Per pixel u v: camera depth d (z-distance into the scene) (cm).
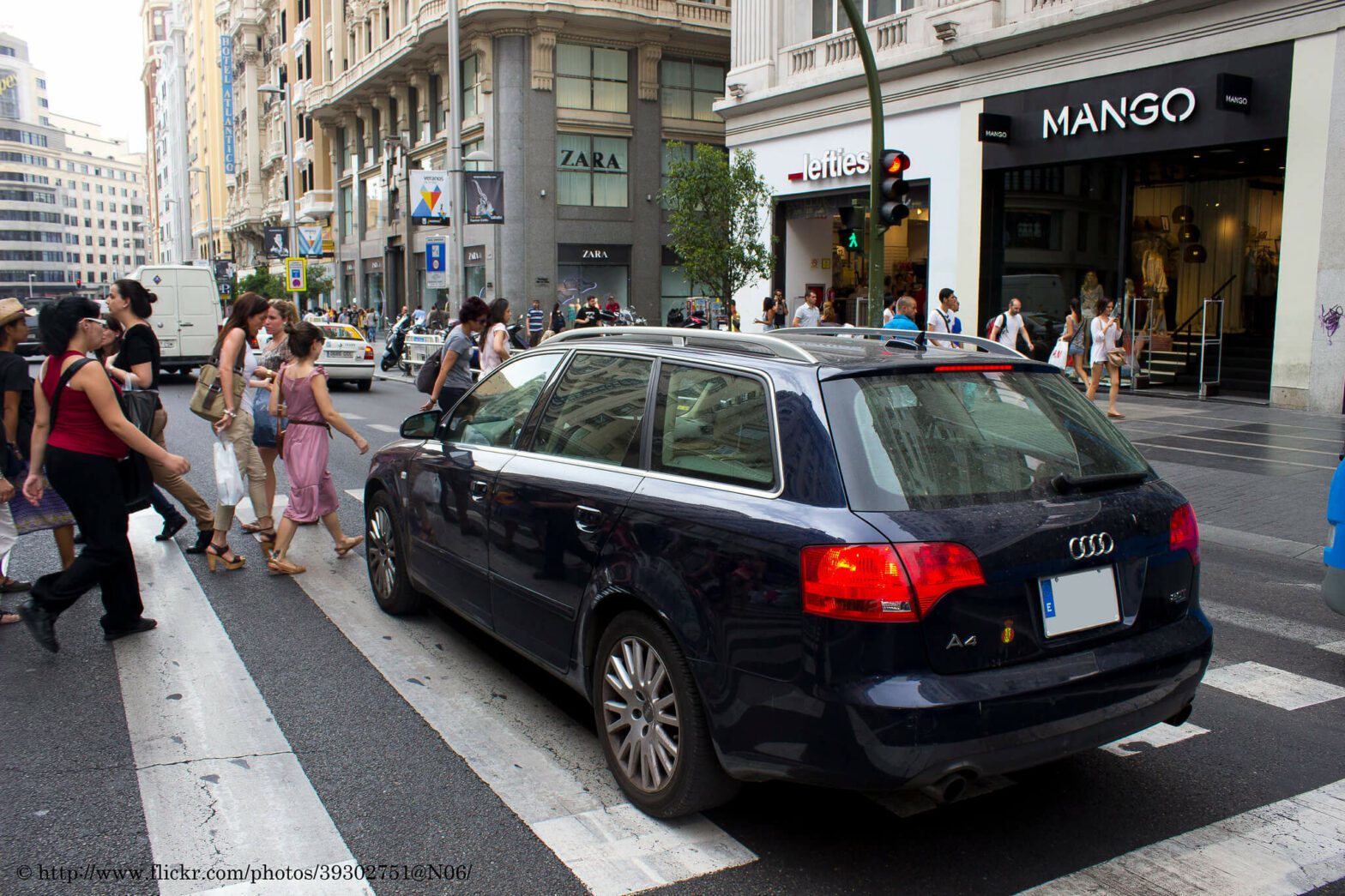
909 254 2139
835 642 297
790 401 335
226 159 8200
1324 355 1489
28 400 612
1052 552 318
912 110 2039
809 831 354
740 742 320
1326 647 562
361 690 482
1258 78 1507
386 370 2644
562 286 3703
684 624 335
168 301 2364
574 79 3659
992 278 1945
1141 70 1647
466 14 3509
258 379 721
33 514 621
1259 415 1499
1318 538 805
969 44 1872
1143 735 441
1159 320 1856
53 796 376
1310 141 1459
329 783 388
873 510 306
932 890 317
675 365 392
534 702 470
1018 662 311
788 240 2423
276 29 6788
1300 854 340
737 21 2495
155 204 15738
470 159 2805
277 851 339
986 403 358
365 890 316
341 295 5638
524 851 340
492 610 457
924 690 292
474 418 513
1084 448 366
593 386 432
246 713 455
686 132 3897
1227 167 1770
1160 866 332
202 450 1251
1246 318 1828
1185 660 346
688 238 2028
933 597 296
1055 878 324
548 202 3631
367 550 614
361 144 5200
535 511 419
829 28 2291
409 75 4244
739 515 328
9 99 19350
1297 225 1495
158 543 780
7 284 18950
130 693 478
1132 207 1773
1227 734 442
